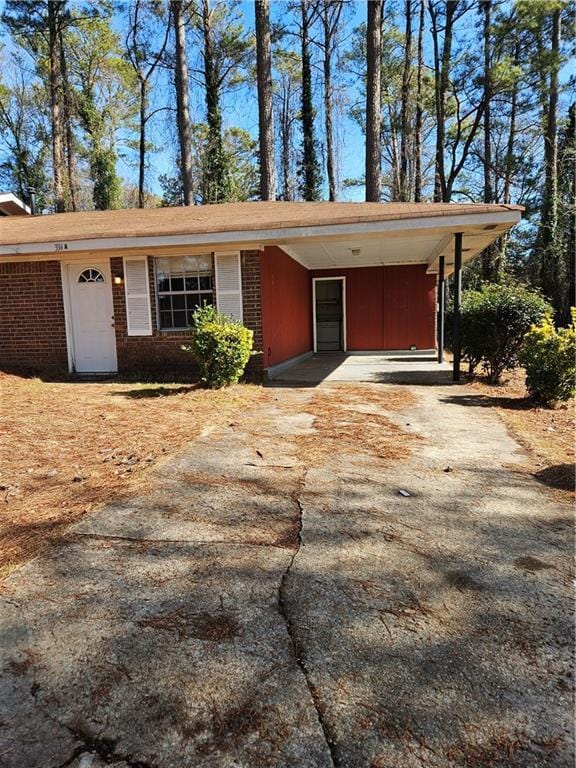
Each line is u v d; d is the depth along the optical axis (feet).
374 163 53.67
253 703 4.93
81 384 25.38
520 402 20.38
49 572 7.36
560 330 19.83
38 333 29.19
